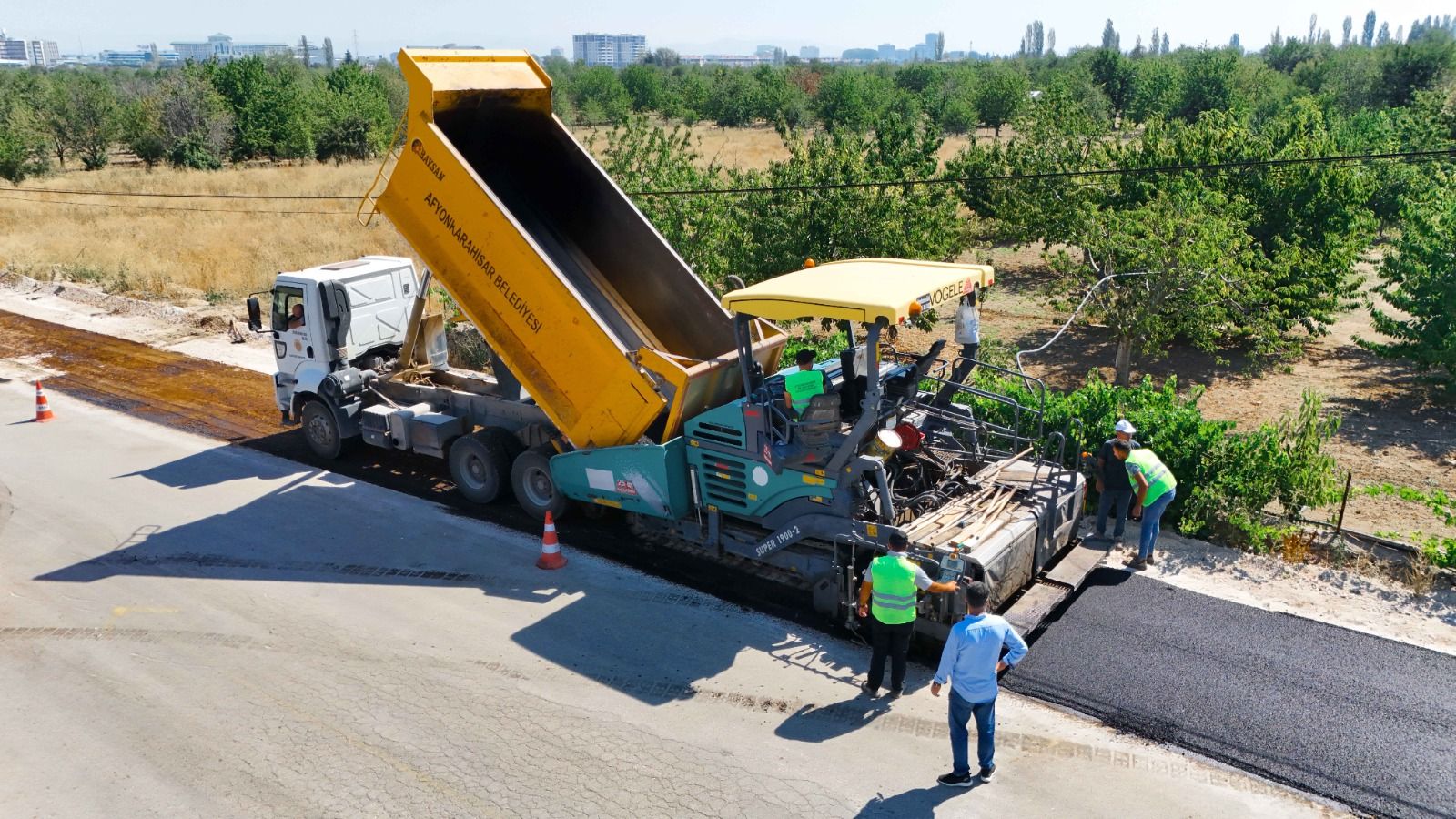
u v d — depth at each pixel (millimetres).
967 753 6586
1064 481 9320
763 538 9109
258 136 50438
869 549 8172
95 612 8977
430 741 7059
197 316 20656
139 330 20094
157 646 8383
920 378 8867
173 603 9141
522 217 10992
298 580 9617
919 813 6250
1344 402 15117
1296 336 19078
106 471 12609
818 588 8648
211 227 31312
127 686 7789
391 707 7469
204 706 7504
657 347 10766
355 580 9609
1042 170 24375
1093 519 10672
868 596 7480
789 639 8469
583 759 6844
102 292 23031
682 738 7078
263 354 18297
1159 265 14914
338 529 10812
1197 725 7086
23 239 29156
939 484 9039
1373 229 21375
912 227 17000
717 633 8562
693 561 10016
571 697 7598
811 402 8312
